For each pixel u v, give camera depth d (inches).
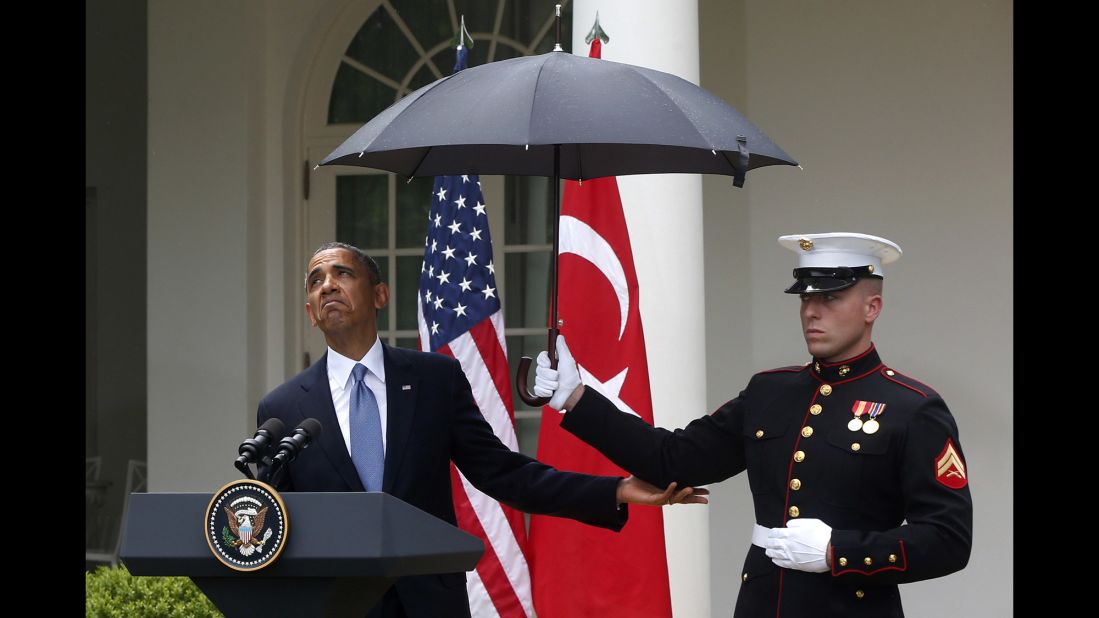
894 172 879.7
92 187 1296.8
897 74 881.5
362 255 448.5
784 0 900.6
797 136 896.3
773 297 898.1
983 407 858.1
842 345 444.5
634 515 606.2
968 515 418.9
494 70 412.2
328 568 303.1
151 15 974.4
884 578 410.3
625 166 493.7
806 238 447.8
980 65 869.2
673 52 629.3
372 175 998.4
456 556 320.2
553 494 464.8
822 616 425.4
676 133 383.9
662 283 627.8
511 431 650.2
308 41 989.8
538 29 981.8
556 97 388.2
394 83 995.3
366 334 446.0
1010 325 857.5
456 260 660.7
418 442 441.7
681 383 626.8
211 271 959.0
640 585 602.2
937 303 869.8
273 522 304.0
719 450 471.8
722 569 913.5
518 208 981.2
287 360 979.3
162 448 957.8
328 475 429.4
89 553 1122.7
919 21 879.7
